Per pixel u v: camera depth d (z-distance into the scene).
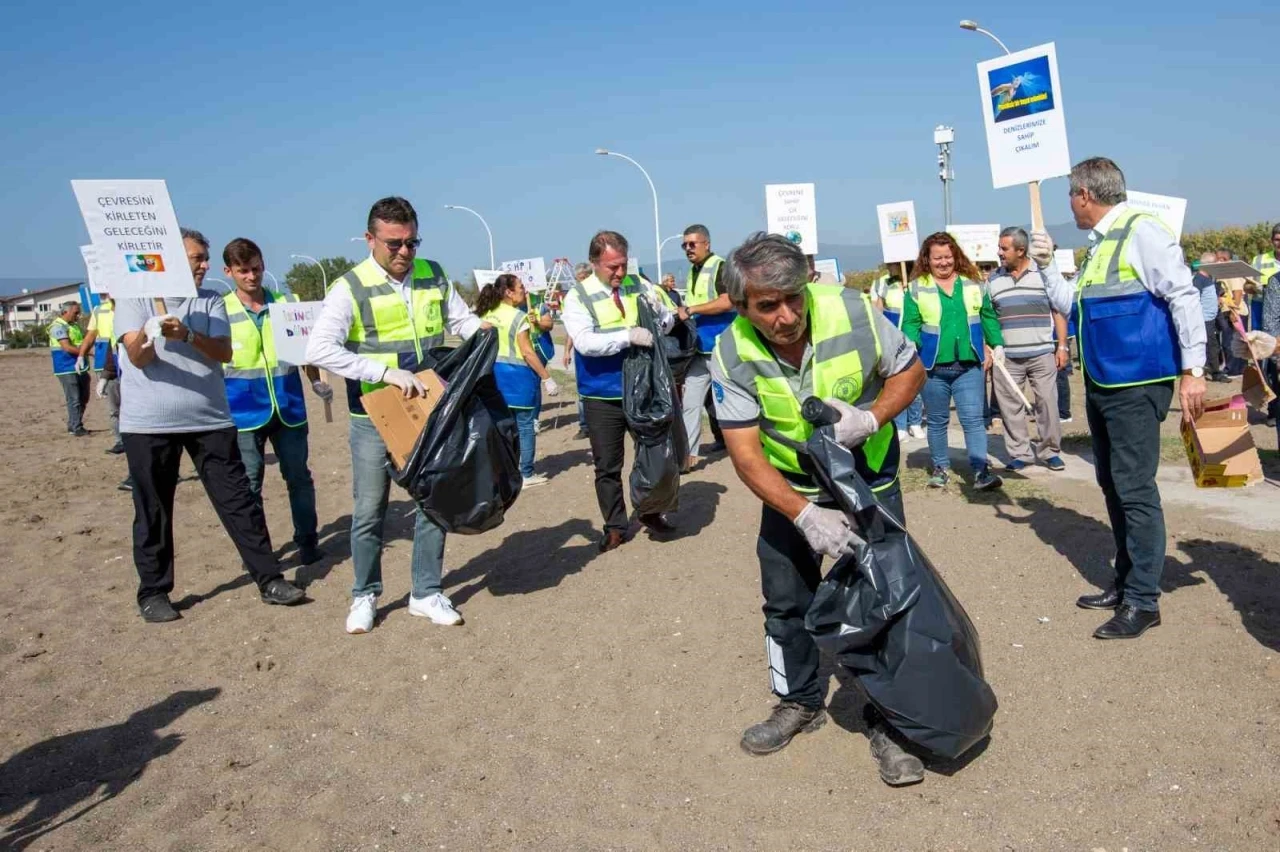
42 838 3.58
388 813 3.63
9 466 12.48
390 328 5.32
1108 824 3.20
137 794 3.87
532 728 4.23
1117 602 4.87
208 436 5.93
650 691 4.48
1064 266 14.19
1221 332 13.84
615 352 6.32
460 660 5.03
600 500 6.74
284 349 9.88
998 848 3.14
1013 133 5.10
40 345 70.62
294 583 6.61
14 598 6.57
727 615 5.34
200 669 5.17
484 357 5.19
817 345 3.35
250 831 3.56
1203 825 3.14
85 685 5.04
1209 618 4.65
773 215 10.95
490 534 7.53
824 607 3.40
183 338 5.48
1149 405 4.41
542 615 5.57
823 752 3.79
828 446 3.26
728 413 3.45
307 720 4.46
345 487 10.12
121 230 5.20
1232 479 4.64
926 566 3.43
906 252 9.73
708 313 8.67
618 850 3.29
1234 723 3.71
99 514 9.18
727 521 7.22
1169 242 4.32
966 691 3.35
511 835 3.43
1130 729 3.75
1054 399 8.07
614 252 6.47
